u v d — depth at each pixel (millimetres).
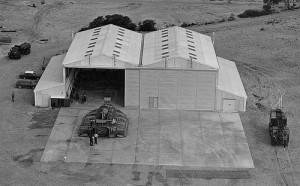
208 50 67500
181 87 61781
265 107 64312
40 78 66062
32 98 64938
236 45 86375
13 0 109688
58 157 52000
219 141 55906
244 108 62750
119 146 54312
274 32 93625
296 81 72625
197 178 49094
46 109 62219
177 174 49656
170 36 70000
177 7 110188
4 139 55000
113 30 71562
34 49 82250
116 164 51062
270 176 49750
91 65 61656
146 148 54062
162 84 61719
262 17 104250
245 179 49156
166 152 53406
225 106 62688
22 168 49969
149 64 60875
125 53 63938
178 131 57719
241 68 76562
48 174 49125
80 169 50094
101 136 55938
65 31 91500
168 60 60531
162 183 48125
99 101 64562
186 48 65125
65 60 62594
